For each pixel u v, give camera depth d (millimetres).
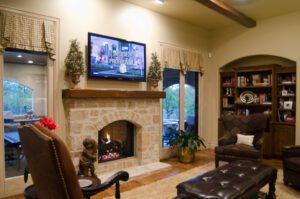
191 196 2223
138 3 4586
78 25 3848
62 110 3693
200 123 6191
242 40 5820
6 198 3172
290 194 3225
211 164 4746
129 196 3168
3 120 3215
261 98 5578
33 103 3541
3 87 3209
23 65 3451
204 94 6293
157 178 3928
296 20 5004
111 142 4480
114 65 4211
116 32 4328
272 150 5199
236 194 2211
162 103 5277
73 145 3668
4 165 3238
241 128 4574
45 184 1247
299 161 3295
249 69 5641
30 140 1303
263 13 5094
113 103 4145
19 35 3252
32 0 3373
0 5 3113
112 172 4129
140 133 4590
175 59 5457
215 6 4336
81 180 2168
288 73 5301
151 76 4746
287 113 5309
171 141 5234
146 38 4836
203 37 6219
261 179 2643
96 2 4055
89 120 3852
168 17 5301
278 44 5254
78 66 3658
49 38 3518
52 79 3613
